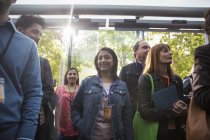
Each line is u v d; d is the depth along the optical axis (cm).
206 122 153
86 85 279
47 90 250
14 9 383
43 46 537
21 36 156
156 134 245
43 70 252
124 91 274
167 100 245
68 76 464
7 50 147
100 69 287
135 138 264
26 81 155
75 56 495
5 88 143
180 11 384
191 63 612
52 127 251
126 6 382
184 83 341
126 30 434
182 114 238
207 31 169
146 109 249
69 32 471
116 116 259
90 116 259
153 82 258
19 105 147
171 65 277
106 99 266
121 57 531
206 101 150
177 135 247
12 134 143
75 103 284
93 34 515
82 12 384
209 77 153
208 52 157
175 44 612
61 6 382
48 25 436
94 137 254
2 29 151
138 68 347
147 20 430
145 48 349
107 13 384
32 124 148
